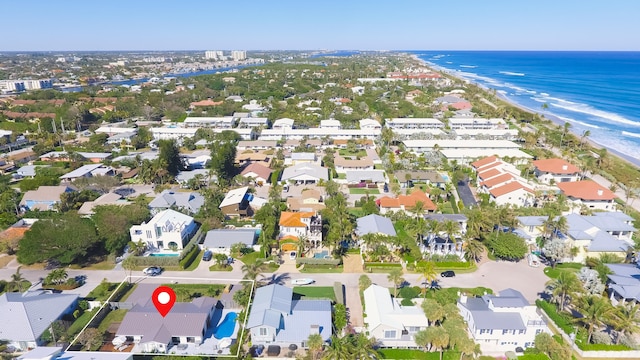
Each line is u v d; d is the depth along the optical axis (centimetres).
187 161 17025
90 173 15588
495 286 9062
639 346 7044
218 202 13375
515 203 13075
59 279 8931
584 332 7319
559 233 10612
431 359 6850
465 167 17038
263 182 15425
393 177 16038
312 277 9438
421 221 10769
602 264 9131
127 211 11312
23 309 7481
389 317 7375
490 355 7038
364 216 11862
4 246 10312
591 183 13538
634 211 12975
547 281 9138
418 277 9388
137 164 16812
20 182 15350
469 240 9850
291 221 11006
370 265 9856
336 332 7381
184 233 10850
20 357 6300
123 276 9456
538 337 7006
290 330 7212
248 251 10512
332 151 19275
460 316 7362
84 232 9862
